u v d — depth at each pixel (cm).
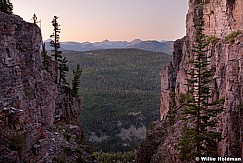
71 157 3866
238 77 4000
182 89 7162
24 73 4128
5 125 2550
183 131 5072
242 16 4903
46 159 3028
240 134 3628
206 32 6281
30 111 3406
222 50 4978
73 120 6919
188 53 7269
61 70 7600
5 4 5344
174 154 4862
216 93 4841
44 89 4922
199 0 7169
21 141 2470
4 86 3155
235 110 3841
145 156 7244
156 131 7606
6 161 2223
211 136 3500
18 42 4091
